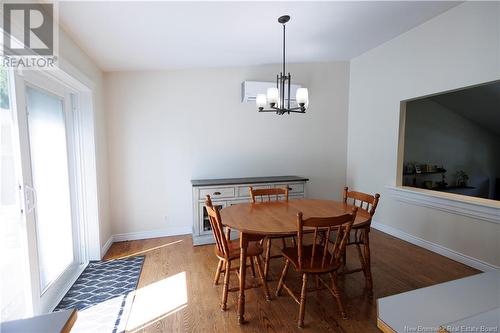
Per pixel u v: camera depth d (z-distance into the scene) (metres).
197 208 3.29
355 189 4.19
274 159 4.02
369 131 3.85
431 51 2.84
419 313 1.07
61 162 2.46
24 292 1.71
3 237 1.56
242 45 3.00
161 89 3.49
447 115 4.77
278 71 3.89
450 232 2.82
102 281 2.45
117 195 3.45
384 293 2.21
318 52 3.60
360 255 2.33
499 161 5.12
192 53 3.07
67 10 1.95
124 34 2.44
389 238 3.45
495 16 2.27
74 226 2.73
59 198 2.41
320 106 4.15
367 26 2.90
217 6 2.14
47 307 2.03
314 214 2.21
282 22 2.53
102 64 3.04
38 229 2.00
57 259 2.33
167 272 2.61
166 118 3.54
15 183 1.65
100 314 1.97
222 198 3.36
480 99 4.13
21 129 1.68
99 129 3.04
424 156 4.75
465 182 4.91
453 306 1.10
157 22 2.29
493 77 2.30
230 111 3.75
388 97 3.48
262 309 2.01
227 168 3.81
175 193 3.65
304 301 1.83
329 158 4.27
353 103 4.17
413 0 2.42
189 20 2.31
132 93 3.40
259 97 2.41
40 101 2.09
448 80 2.68
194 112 3.63
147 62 3.19
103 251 3.04
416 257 2.88
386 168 3.58
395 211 3.49
